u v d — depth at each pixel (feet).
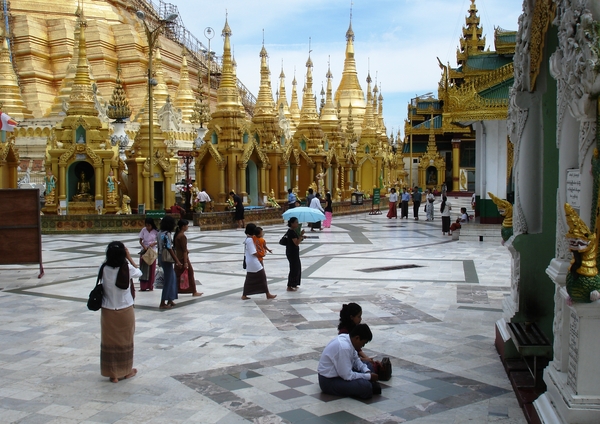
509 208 35.37
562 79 23.06
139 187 123.13
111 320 29.86
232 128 125.18
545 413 22.31
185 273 48.60
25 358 33.65
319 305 45.62
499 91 92.89
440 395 27.73
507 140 94.53
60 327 40.09
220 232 103.24
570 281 19.48
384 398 27.45
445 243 86.22
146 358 33.45
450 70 165.48
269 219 122.31
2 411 26.37
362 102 239.91
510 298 34.17
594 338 19.89
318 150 162.20
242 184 126.93
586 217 20.42
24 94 192.85
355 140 204.03
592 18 18.99
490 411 25.86
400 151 265.75
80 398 27.84
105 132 119.55
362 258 70.59
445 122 104.42
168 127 179.52
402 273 59.52
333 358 27.71
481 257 70.79
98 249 80.53
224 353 34.24
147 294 50.49
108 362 29.86
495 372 30.66
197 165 126.62
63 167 114.11
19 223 57.52
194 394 28.19
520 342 27.22
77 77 118.93
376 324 39.88
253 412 26.11
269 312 43.60
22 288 53.21
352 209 157.79
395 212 138.62
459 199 233.35
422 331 38.19
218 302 47.01
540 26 29.07
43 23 203.92
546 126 30.66
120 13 227.61
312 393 28.17
